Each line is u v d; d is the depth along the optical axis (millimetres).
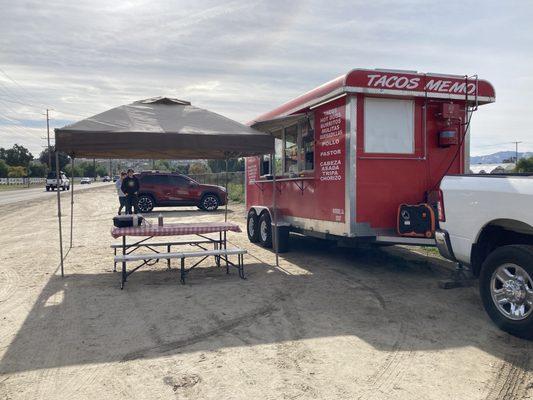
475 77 7000
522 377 3648
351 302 5699
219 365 3904
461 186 5059
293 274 7234
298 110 7918
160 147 6828
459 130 7090
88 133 6551
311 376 3691
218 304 5656
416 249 9359
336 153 6953
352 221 6617
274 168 7762
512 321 4414
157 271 7547
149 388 3504
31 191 46719
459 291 6176
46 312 5363
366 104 6660
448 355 4078
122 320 5078
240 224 14453
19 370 3826
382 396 3363
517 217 4363
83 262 8336
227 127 7508
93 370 3818
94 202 26609
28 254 9172
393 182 6809
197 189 19797
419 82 6707
